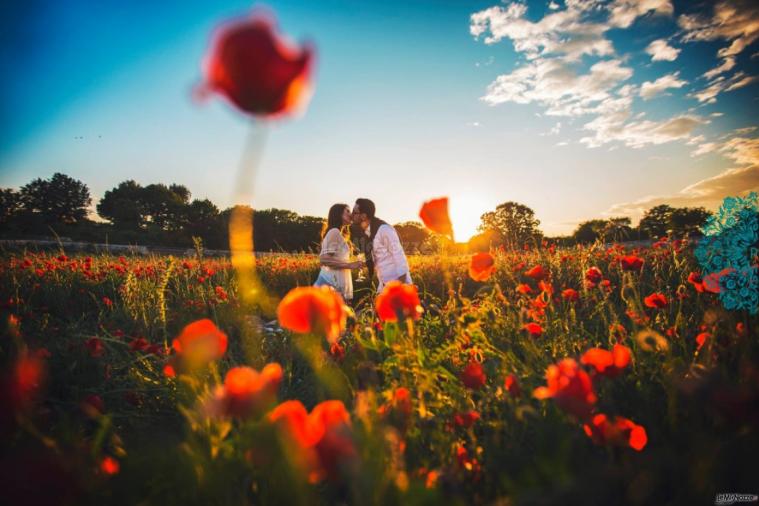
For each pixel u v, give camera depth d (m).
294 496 1.01
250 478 1.14
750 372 1.03
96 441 1.16
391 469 0.98
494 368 1.93
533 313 2.42
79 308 5.91
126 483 1.16
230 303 4.34
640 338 1.62
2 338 2.59
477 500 1.18
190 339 1.28
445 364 2.20
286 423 0.87
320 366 1.81
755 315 1.81
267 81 0.58
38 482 0.81
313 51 0.63
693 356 1.85
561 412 1.42
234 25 0.62
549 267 6.30
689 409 1.37
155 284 5.75
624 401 1.63
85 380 2.50
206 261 11.62
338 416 0.88
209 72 0.60
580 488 0.82
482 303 2.23
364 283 5.58
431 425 1.42
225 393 1.02
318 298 1.18
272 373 1.13
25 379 0.97
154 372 2.36
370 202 4.62
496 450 1.31
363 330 2.56
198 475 1.10
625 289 2.46
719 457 0.90
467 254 8.48
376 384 1.44
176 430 1.95
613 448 1.24
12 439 1.05
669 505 0.90
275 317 3.73
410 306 1.60
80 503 0.94
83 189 70.62
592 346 2.29
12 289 5.21
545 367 1.89
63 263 7.69
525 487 0.90
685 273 3.61
